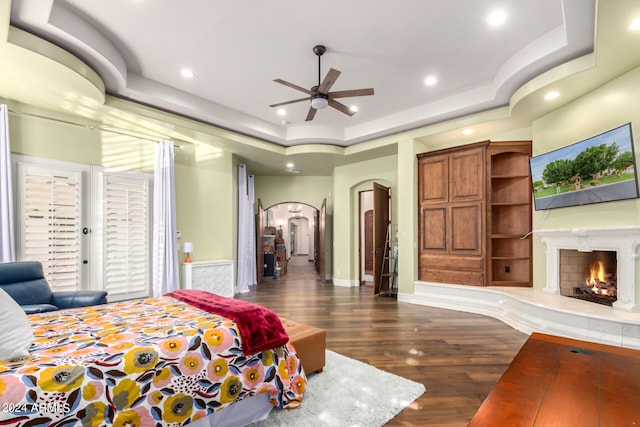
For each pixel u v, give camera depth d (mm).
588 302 3781
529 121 4750
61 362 1436
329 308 5234
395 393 2363
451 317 4633
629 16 2432
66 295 3309
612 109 3496
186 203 5695
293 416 2070
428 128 5457
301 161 7336
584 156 3752
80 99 3859
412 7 2953
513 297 4234
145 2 2852
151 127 4871
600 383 1292
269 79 4316
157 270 5012
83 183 4430
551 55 3367
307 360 2574
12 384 1255
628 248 3299
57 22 2832
